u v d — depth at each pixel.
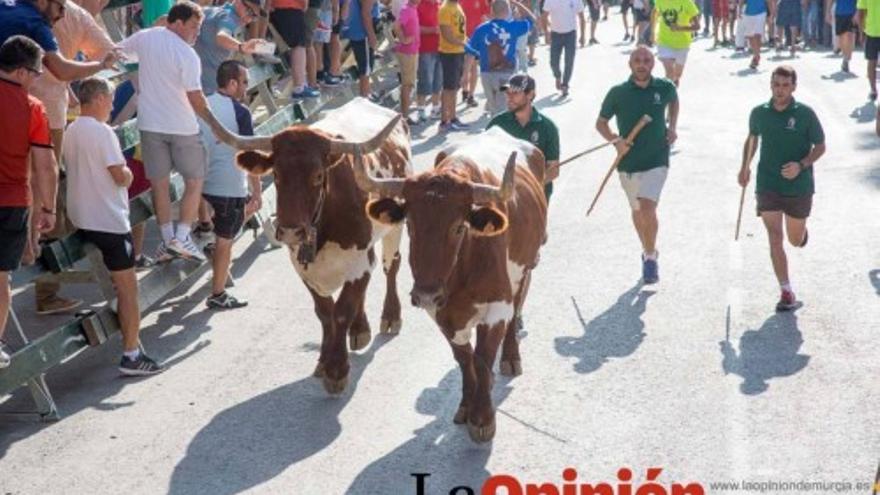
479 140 9.59
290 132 8.83
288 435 8.72
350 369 9.92
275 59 15.46
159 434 8.85
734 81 24.28
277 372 9.99
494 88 18.03
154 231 14.14
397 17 19.67
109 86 9.88
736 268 12.14
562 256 12.78
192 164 11.14
